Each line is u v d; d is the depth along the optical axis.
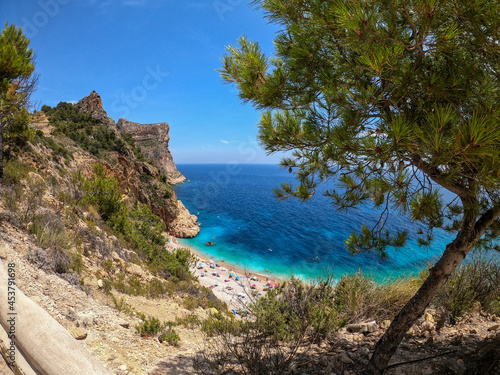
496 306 5.22
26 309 3.11
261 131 3.06
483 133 1.86
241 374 3.82
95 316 5.67
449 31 2.12
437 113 2.05
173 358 4.97
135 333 5.76
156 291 9.89
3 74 8.88
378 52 2.13
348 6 2.24
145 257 13.85
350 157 2.69
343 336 4.98
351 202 3.49
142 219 24.47
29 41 9.80
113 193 15.44
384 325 5.19
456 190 2.86
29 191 10.14
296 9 2.85
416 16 2.29
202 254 40.41
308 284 6.29
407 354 3.96
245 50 3.24
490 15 2.02
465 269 5.57
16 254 6.11
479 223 3.13
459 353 3.70
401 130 2.18
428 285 3.22
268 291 5.87
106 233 12.52
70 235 9.23
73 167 26.45
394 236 3.75
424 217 3.04
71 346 2.99
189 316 8.63
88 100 59.38
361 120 2.57
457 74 2.39
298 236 51.19
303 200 3.63
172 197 50.38
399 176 2.46
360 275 6.36
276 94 3.00
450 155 2.10
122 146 50.22
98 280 8.02
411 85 2.40
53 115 50.34
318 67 3.02
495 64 2.51
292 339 4.80
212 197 99.06
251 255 40.88
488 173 2.05
